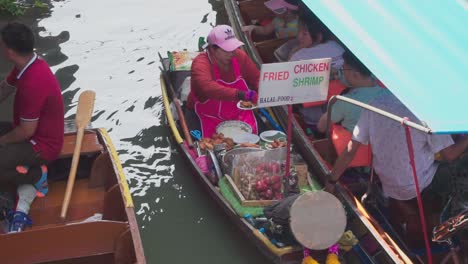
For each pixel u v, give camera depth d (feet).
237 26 23.54
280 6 23.02
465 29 15.52
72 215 15.99
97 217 15.92
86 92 17.99
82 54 26.25
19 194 15.98
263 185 16.62
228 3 25.20
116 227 13.99
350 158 15.31
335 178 15.90
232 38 18.16
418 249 15.98
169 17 28.84
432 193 16.19
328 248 14.94
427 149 15.08
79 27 28.04
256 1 25.26
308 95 14.94
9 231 15.38
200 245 17.60
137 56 26.25
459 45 14.92
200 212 18.71
